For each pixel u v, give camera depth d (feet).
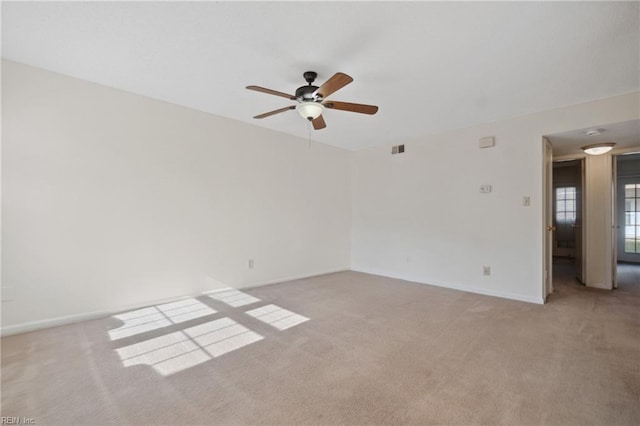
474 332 8.91
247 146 13.93
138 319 9.82
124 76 9.27
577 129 10.91
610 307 11.23
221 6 5.97
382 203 17.43
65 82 9.28
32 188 8.81
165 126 11.36
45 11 6.20
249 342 8.21
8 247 8.48
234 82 9.55
